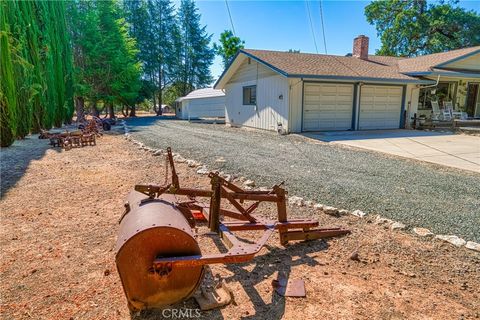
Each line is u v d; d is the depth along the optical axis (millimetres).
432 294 2402
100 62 24375
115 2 26672
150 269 2082
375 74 13852
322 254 3068
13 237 3371
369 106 14203
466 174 6184
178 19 42281
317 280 2594
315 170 6434
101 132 13383
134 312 2182
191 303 2295
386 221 3764
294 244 3293
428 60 16500
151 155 8219
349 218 3938
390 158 7793
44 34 14898
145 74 38531
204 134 13445
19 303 2273
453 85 16344
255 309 2227
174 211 2420
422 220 3828
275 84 13516
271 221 3279
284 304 2277
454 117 15406
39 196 4809
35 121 13945
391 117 14789
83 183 5539
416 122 14867
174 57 41188
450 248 3145
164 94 48500
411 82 13953
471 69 15961
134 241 2041
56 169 6641
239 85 16844
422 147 9375
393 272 2719
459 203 4449
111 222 3807
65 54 19078
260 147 9516
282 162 7215
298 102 12906
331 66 14156
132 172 6328
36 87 12883
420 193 4914
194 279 2193
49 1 16156
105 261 2883
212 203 2988
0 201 4562
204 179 5715
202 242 3326
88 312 2184
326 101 13406
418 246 3193
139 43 37500
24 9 12820
